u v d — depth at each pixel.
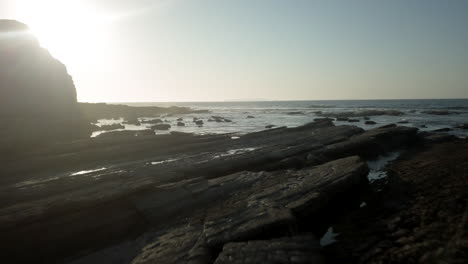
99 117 73.50
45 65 37.16
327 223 11.91
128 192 12.59
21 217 10.31
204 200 13.32
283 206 11.03
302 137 30.53
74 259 10.05
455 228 8.48
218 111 124.31
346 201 14.32
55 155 21.95
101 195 12.09
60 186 14.22
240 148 26.77
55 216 11.07
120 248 10.42
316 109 122.00
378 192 15.13
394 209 11.70
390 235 9.32
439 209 10.43
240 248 7.88
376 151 26.47
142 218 12.03
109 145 26.30
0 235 9.85
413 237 8.66
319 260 7.54
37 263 9.96
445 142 29.36
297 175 15.45
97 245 10.75
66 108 39.38
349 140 26.88
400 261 7.54
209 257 8.21
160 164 19.48
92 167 20.45
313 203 11.57
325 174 14.90
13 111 30.88
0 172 18.11
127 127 54.28
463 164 17.06
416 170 17.67
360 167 15.81
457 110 84.88
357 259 8.20
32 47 36.22
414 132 32.47
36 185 14.32
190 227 10.51
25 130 26.39
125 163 21.08
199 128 53.84
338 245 9.50
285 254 7.55
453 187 12.74
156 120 68.06
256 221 9.60
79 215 11.36
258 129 51.41
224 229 9.42
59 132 29.73
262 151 22.22
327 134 31.67
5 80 31.06
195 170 17.75
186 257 8.22
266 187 13.91
